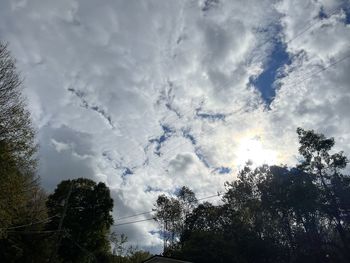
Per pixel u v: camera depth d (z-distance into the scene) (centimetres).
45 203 4322
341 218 5209
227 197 6175
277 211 5722
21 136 2253
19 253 3181
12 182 2172
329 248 5225
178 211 6538
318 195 5278
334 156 5366
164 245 6462
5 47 2308
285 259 5266
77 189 4744
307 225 5481
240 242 5238
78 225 4447
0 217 2181
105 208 4750
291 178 5653
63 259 4312
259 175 6109
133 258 5897
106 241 4716
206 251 4878
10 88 2264
